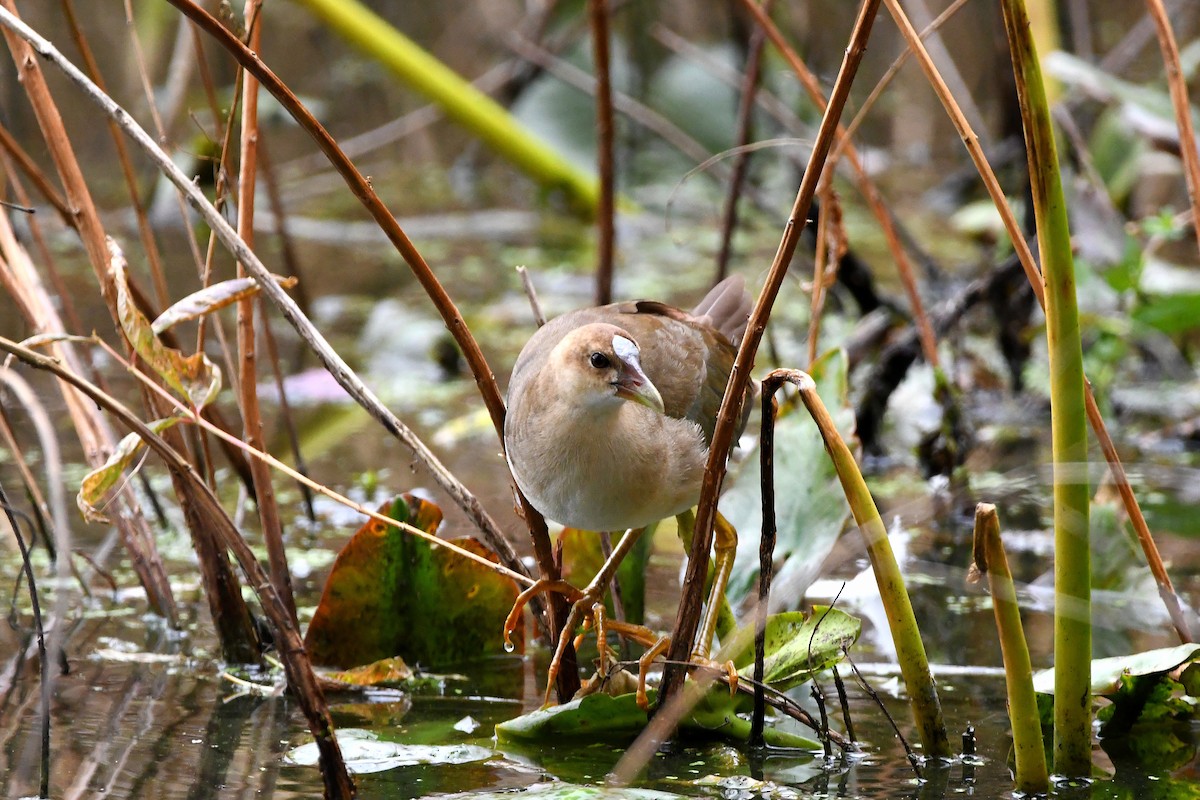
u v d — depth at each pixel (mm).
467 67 22812
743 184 14148
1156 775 5676
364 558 6867
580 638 6379
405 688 6781
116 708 6363
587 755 5859
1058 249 5145
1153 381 13227
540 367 6355
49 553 8281
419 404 12328
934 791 5469
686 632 5641
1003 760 5805
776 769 5730
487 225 18297
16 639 7270
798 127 13695
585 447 6023
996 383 12500
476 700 6617
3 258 7812
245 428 6918
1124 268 11109
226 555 6930
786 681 6145
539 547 6266
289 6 22328
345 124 21891
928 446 10023
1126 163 14078
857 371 12203
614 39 19828
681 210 18891
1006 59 14641
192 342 13398
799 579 6488
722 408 5410
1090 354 11883
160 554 8742
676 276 16000
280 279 5824
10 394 10695
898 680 6871
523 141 16375
